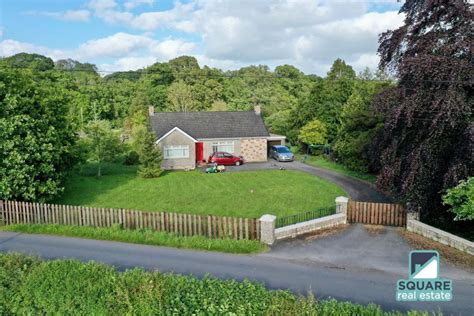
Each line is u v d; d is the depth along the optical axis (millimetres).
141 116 60594
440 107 14086
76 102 64250
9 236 14977
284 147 37875
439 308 8945
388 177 16172
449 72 13773
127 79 86250
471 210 12344
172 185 24875
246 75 83438
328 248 13438
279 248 13453
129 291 7727
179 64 86688
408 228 15305
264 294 7621
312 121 41094
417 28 16172
